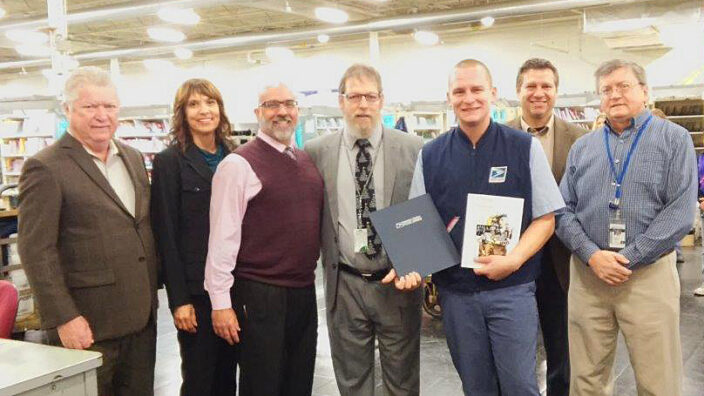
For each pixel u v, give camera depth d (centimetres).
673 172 244
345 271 265
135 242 246
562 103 1177
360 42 1545
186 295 264
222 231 252
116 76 1498
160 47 1374
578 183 267
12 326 236
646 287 251
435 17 1107
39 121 1156
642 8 970
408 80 1509
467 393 243
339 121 1221
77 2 1089
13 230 467
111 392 250
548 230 235
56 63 827
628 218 251
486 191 234
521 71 306
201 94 277
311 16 1098
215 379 281
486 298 234
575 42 1325
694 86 1094
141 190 255
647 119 253
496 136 236
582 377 271
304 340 273
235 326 258
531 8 1027
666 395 252
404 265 237
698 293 616
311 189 263
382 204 261
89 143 241
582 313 267
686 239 923
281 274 257
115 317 239
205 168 274
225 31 1429
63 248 234
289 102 258
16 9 1165
